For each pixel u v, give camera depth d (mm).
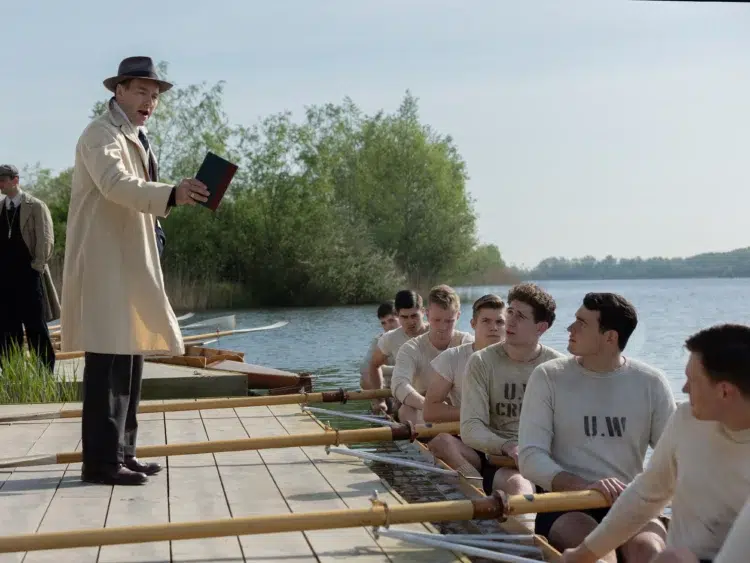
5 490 4891
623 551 4039
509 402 5555
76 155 4859
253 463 5668
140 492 4875
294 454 5961
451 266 47688
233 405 7387
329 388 12484
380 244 47344
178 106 44375
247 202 43656
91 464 5016
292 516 3688
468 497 5570
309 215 43781
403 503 4688
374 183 48844
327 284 43125
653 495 3436
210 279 41781
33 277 9312
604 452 4535
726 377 2920
